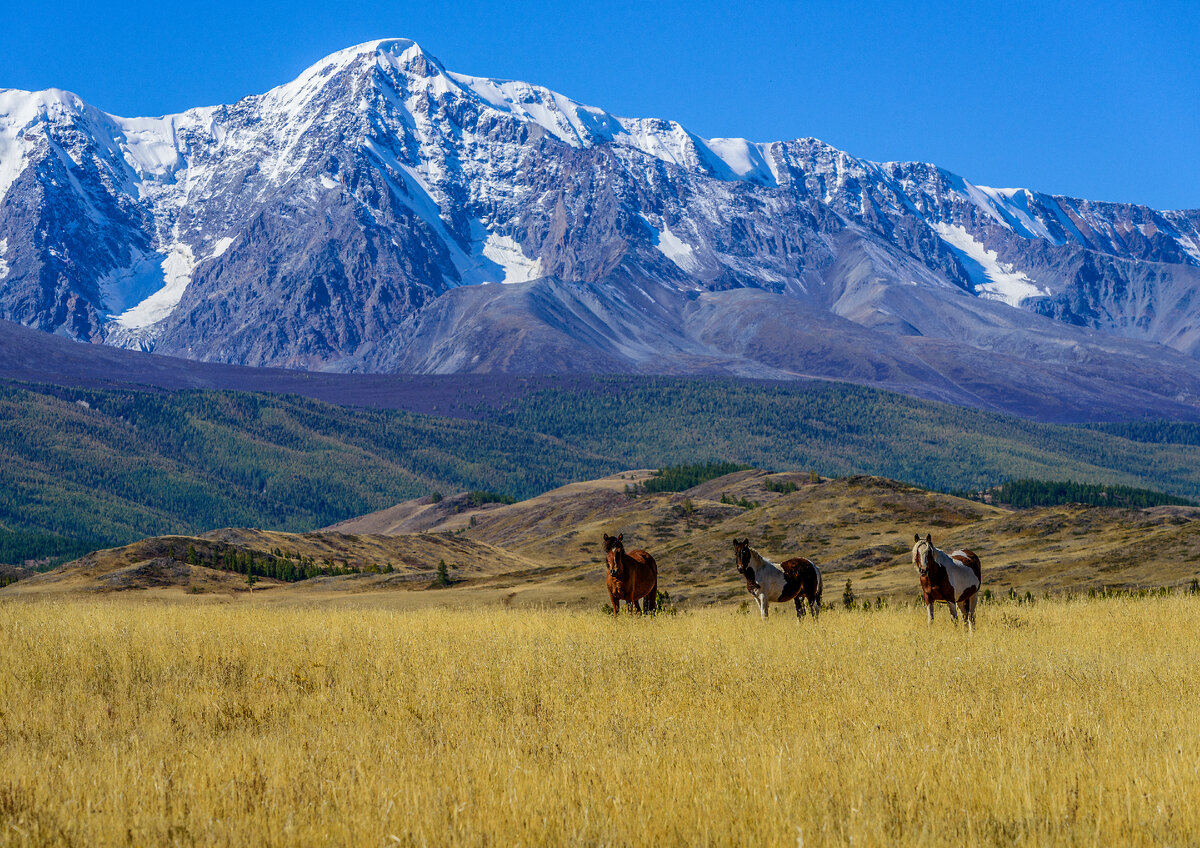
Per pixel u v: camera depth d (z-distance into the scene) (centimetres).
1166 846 598
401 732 935
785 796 677
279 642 1517
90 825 643
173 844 625
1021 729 902
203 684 1180
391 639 1595
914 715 979
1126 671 1252
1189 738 838
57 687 1185
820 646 1513
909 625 1991
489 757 799
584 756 810
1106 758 782
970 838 611
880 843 600
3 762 826
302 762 796
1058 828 627
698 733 902
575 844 609
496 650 1462
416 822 640
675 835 621
